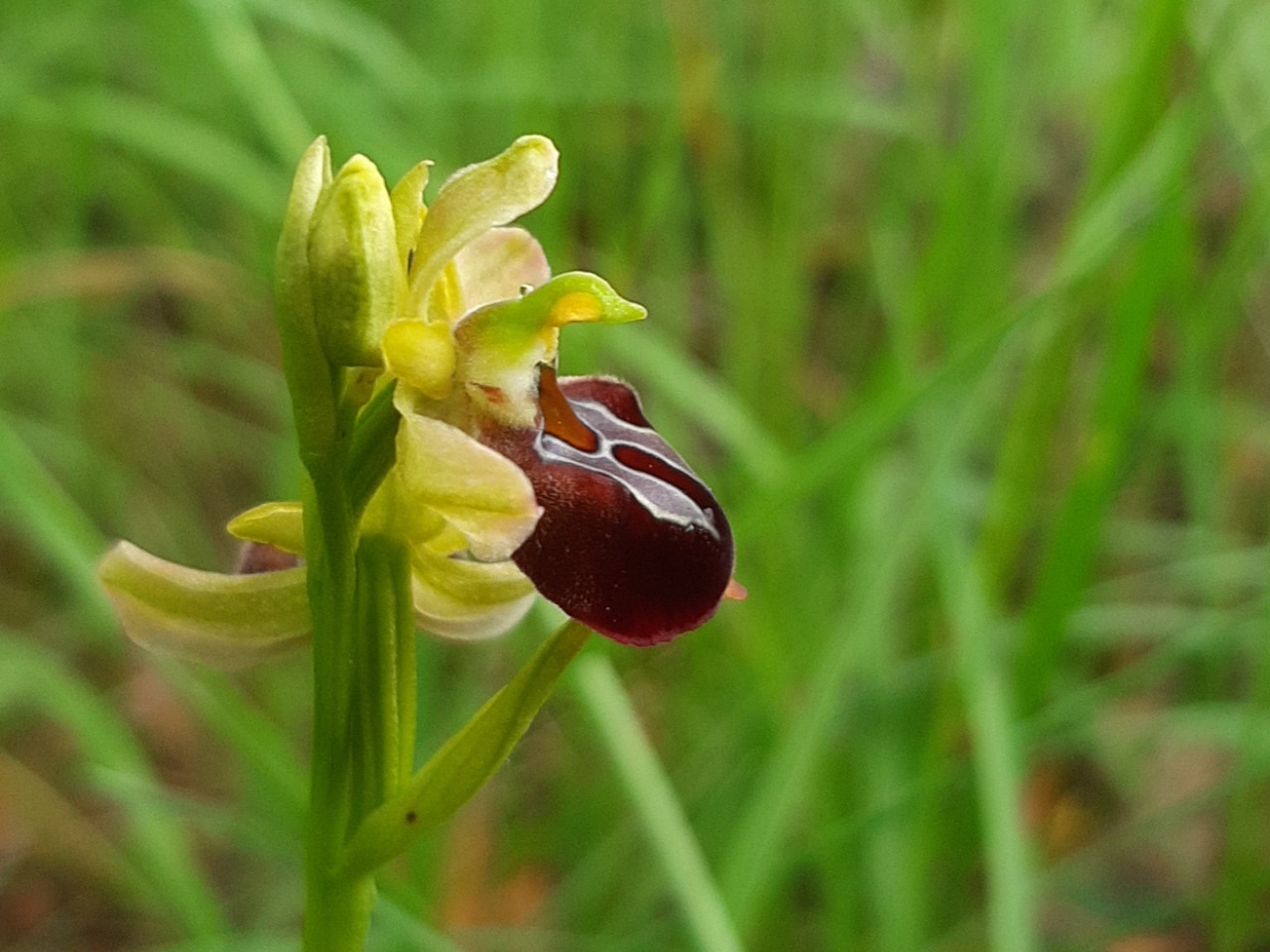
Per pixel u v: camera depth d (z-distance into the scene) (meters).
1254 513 0.17
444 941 0.10
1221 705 0.13
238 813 0.14
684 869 0.10
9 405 0.19
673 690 0.16
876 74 0.20
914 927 0.12
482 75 0.16
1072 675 0.15
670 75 0.16
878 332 0.18
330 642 0.06
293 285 0.06
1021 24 0.15
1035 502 0.16
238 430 0.20
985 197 0.13
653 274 0.18
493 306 0.06
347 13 0.15
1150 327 0.11
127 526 0.18
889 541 0.11
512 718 0.06
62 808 0.16
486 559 0.06
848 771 0.14
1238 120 0.13
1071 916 0.15
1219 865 0.14
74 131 0.17
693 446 0.17
